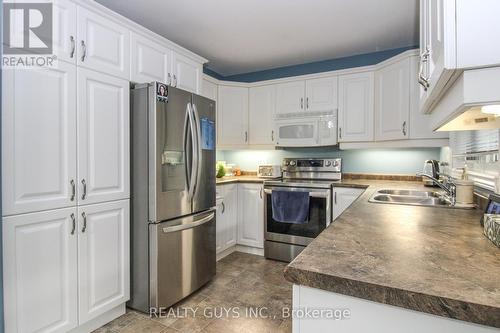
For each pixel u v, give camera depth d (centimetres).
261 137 351
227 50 311
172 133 202
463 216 121
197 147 225
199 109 229
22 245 140
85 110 169
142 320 189
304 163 342
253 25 254
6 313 134
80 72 166
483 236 91
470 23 57
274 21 246
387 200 196
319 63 345
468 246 82
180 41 287
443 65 61
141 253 197
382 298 57
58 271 155
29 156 143
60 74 156
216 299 218
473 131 173
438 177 247
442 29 62
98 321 180
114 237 187
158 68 223
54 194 154
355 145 301
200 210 231
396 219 115
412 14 233
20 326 139
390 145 276
